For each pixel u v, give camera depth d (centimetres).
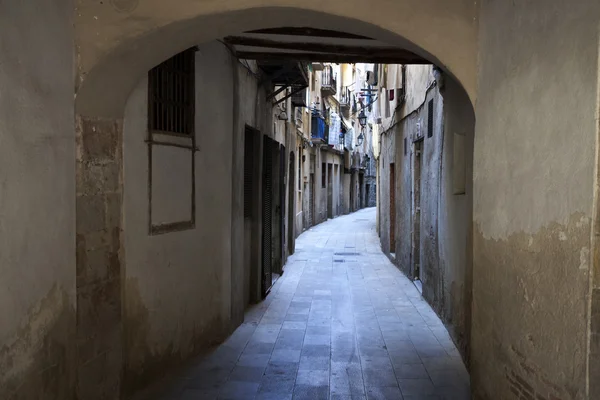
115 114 402
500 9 325
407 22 370
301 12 369
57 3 327
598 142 216
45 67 310
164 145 477
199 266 556
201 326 567
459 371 520
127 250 425
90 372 372
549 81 258
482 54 358
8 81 269
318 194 2338
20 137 280
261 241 827
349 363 542
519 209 294
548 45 260
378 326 684
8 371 267
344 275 1077
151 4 356
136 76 392
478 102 366
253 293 810
